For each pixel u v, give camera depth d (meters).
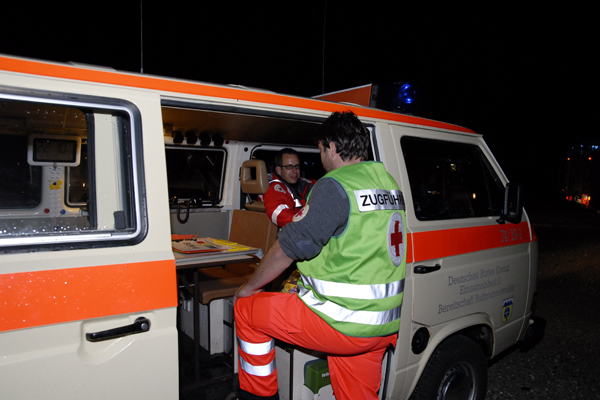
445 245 2.35
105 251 1.37
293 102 1.96
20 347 1.20
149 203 1.45
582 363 3.93
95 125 1.44
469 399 2.68
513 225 2.95
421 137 2.44
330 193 1.50
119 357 1.35
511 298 2.89
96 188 1.43
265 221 3.19
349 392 1.68
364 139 1.68
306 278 1.60
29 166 2.05
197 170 3.56
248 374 1.79
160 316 1.43
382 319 1.54
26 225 1.31
